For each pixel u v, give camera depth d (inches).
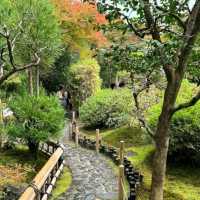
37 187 377.1
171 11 269.7
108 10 255.8
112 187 483.5
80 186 487.2
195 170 540.4
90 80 1082.1
